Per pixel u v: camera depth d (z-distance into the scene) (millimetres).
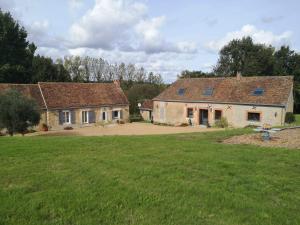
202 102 35469
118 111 40906
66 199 6020
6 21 44406
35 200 5949
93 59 74312
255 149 10773
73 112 35969
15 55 45844
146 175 7543
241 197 6273
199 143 12117
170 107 39344
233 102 32438
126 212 5539
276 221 5293
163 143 12031
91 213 5469
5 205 5723
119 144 11719
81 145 11391
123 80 74062
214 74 65750
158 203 5914
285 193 6543
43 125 33344
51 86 36812
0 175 7492
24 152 9961
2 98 23719
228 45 64562
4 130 27672
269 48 59844
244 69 59594
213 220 5305
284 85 31062
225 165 8531
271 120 29781
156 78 76875
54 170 7930
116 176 7430
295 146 11477
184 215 5461
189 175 7617
